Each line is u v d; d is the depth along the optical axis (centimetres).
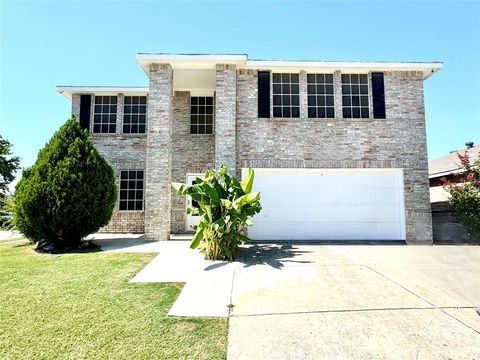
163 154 1009
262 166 1018
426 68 1041
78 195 827
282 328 355
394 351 305
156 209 993
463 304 425
